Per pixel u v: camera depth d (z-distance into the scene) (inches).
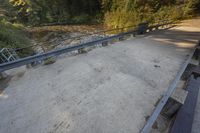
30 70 184.4
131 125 102.9
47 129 100.7
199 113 115.1
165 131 100.4
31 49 396.5
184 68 168.6
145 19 713.6
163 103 111.7
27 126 103.5
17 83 158.1
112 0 912.3
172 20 669.3
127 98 129.3
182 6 792.3
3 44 307.4
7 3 1055.6
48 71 178.7
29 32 692.1
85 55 224.4
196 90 127.2
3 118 111.4
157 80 156.7
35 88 146.5
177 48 255.4
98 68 181.3
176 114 105.4
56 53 204.2
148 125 94.8
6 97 135.6
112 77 161.6
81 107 119.3
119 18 795.4
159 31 432.8
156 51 239.9
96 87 144.5
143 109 117.4
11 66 161.9
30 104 124.6
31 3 975.0
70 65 191.5
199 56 208.5
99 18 1011.9
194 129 101.7
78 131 98.7
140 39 325.1
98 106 120.0
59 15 1074.1
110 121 105.9
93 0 1019.3
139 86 146.0
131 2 783.7
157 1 807.1
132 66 186.9
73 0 1037.2
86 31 754.8
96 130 99.0
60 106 120.9
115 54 226.1
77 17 1057.5
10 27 558.9
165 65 189.2
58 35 673.0
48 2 1035.3
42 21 1037.8
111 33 678.5
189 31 427.2
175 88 133.5
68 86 146.9
